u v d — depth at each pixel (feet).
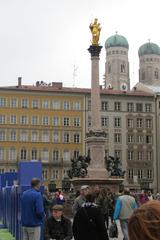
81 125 412.77
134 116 421.59
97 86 226.17
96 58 228.22
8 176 98.84
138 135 420.36
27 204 50.88
